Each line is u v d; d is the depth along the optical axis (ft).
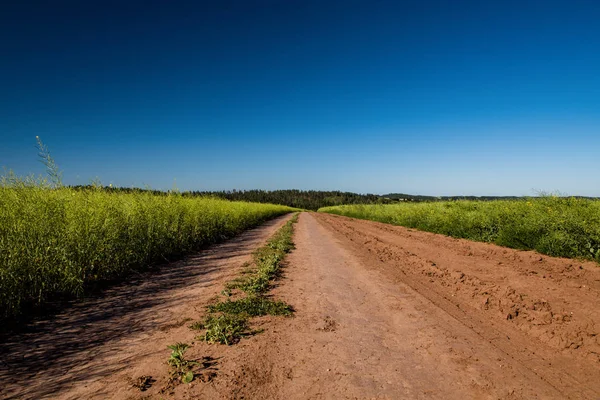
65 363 11.43
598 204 37.19
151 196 36.99
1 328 14.32
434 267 27.09
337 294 20.48
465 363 11.91
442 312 17.28
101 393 9.62
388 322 15.92
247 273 25.64
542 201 43.11
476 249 36.14
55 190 23.40
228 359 11.88
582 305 17.33
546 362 12.07
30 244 18.06
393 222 81.00
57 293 18.90
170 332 14.26
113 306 17.63
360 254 34.96
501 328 15.20
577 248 29.96
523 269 25.80
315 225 77.77
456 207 58.70
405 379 10.80
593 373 11.30
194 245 39.11
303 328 15.05
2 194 20.71
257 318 16.22
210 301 18.54
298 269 27.73
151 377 10.57
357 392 9.98
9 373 10.67
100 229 23.26
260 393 9.82
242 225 67.87
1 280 15.42
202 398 9.46
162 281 23.16
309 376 10.89
